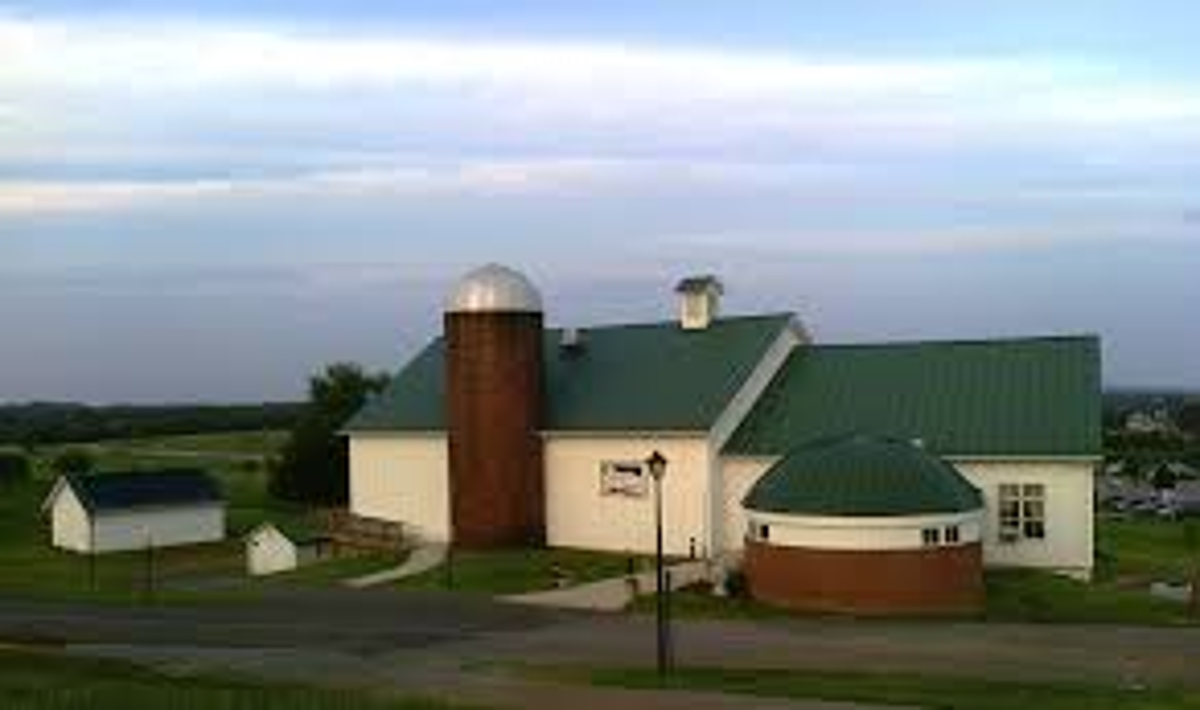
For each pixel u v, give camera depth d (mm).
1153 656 36969
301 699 28703
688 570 51594
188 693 29109
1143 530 90250
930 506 45406
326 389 101375
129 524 78688
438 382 64125
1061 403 52250
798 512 45969
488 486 58094
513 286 58375
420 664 36562
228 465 129875
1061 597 46844
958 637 40188
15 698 28109
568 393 59438
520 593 49000
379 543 61812
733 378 56406
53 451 151000
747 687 32344
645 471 55906
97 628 44281
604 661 36594
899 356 56906
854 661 36281
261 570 61750
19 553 77438
